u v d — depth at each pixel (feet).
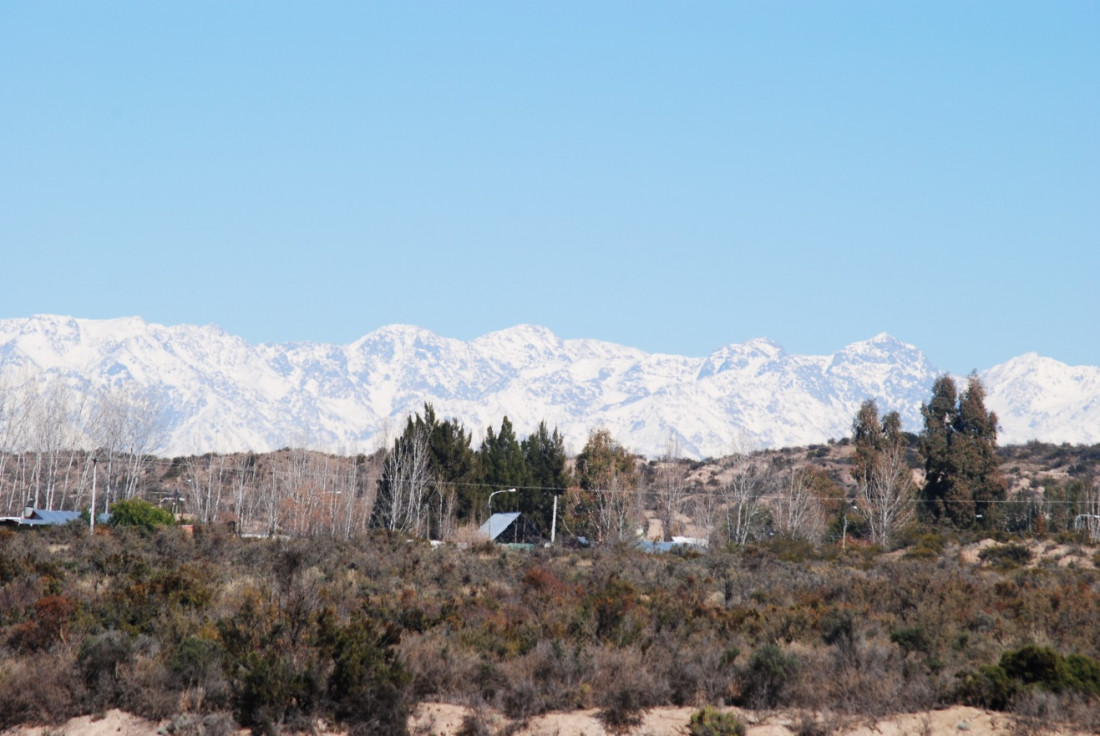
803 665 221.46
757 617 285.84
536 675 215.51
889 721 194.29
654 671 218.59
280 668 193.88
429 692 209.26
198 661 207.10
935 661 227.81
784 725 194.59
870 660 224.94
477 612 287.89
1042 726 183.93
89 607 257.96
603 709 202.49
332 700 193.16
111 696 198.59
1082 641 264.11
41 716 193.16
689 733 192.44
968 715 195.93
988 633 278.46
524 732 192.13
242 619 225.76
